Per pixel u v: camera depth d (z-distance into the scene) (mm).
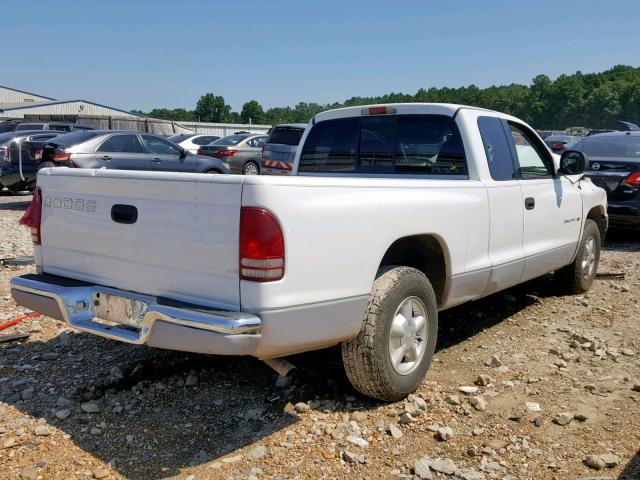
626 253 8891
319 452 3289
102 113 65875
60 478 3031
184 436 3453
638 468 3156
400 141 4965
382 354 3598
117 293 3586
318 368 4355
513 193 4855
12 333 5109
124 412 3732
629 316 5738
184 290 3289
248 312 3059
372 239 3527
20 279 3965
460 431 3525
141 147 13047
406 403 3816
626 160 9266
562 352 4750
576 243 6059
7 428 3510
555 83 124312
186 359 4562
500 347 4898
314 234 3209
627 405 3867
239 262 3059
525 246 5117
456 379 4246
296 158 5648
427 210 3928
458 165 4645
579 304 6129
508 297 6270
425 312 3932
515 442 3402
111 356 4637
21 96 74188
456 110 4664
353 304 3453
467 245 4324
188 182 3199
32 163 13438
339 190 3383
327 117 5438
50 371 4359
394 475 3096
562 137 28766
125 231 3523
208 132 59438
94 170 3660
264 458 3225
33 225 4090
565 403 3889
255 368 4359
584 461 3225
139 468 3131
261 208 3018
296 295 3152
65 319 3709
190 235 3229
